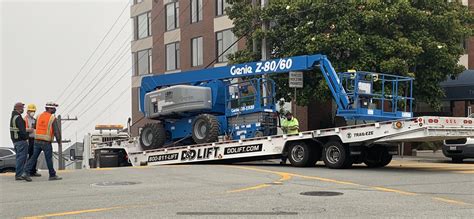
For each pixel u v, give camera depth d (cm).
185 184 1148
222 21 3675
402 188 1069
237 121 1816
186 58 4028
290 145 1596
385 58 1969
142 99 2088
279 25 2178
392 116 1592
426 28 2072
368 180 1202
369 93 1560
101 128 2741
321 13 2020
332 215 776
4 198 970
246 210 818
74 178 1290
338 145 1482
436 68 2095
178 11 4150
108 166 2114
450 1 2283
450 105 2689
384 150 1573
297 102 2089
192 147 1806
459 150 1900
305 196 953
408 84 1958
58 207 869
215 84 1867
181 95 1888
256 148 1650
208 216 775
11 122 1253
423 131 1312
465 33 2125
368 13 1953
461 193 1002
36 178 1302
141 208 846
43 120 1262
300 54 2062
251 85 1789
